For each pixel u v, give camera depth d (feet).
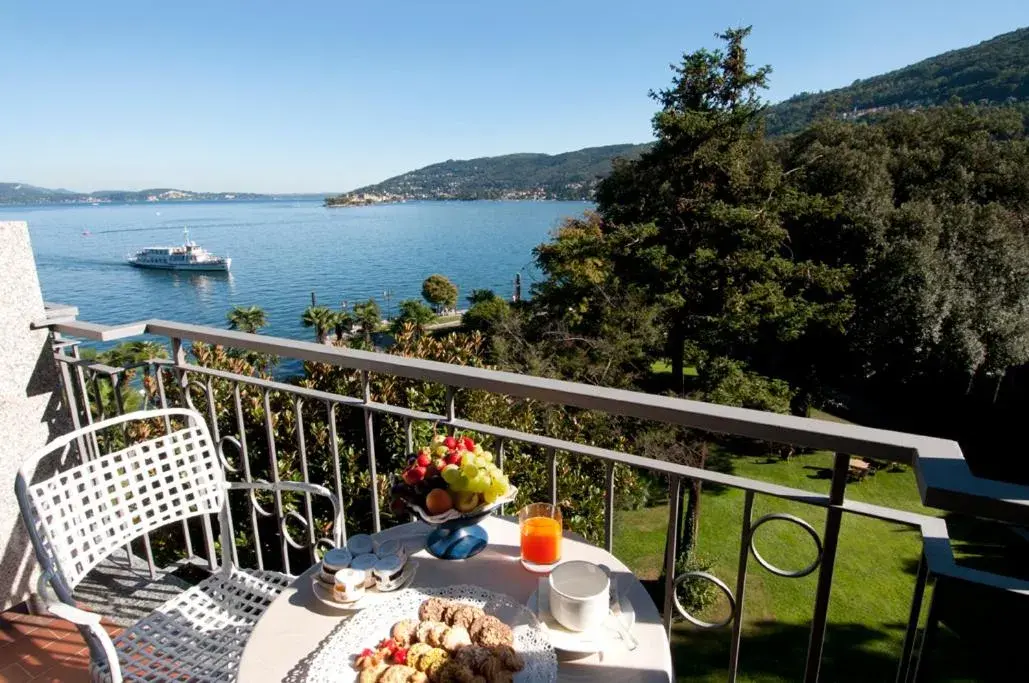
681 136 55.26
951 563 2.94
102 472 4.89
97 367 7.08
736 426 3.72
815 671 3.93
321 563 3.87
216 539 13.29
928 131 72.23
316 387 14.70
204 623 4.90
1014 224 55.77
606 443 22.41
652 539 31.53
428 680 2.88
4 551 6.67
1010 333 50.78
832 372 62.75
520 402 17.11
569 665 3.07
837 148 65.51
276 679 3.07
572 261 52.37
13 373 6.73
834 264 59.57
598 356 47.01
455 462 3.89
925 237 54.60
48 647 6.16
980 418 58.59
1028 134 70.64
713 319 51.83
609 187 65.87
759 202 55.01
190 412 5.63
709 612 25.25
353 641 3.26
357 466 14.78
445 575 3.92
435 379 5.09
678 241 55.67
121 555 7.89
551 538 3.85
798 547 31.86
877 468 43.96
